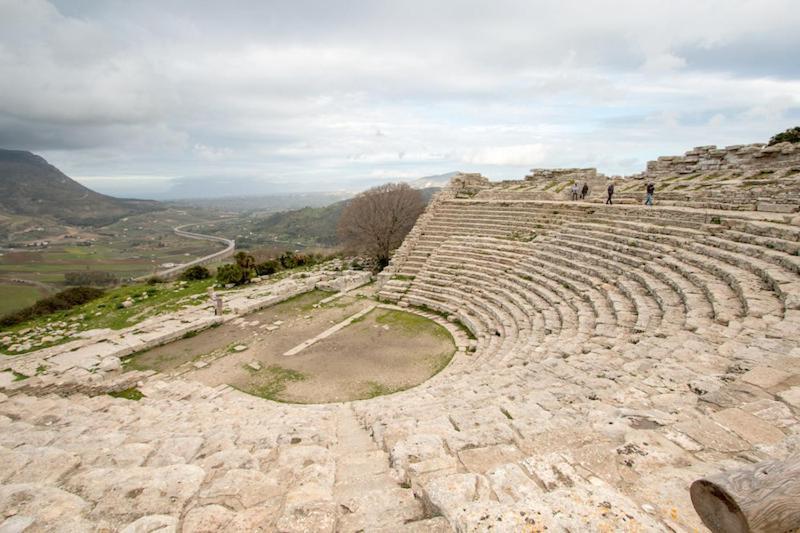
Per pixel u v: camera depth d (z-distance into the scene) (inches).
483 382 468.1
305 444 312.8
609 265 792.9
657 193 1106.7
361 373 743.1
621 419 244.7
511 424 261.9
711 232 735.7
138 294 1275.8
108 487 201.3
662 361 362.6
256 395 672.4
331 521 161.8
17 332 993.5
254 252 2031.3
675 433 215.0
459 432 251.3
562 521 134.0
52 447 272.5
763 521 112.2
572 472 180.5
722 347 363.6
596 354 453.7
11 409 461.1
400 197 1763.0
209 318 997.8
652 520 137.6
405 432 286.7
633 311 602.5
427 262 1235.2
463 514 140.9
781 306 440.1
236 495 196.5
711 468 181.6
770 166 1115.3
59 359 786.8
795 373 276.2
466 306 981.8
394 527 148.9
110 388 647.1
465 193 1704.0
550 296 804.0
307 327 980.6
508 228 1258.0
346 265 1649.9
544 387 374.0
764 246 607.2
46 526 163.6
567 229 1081.4
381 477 215.3
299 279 1389.0
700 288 573.3
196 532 161.8
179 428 387.2
